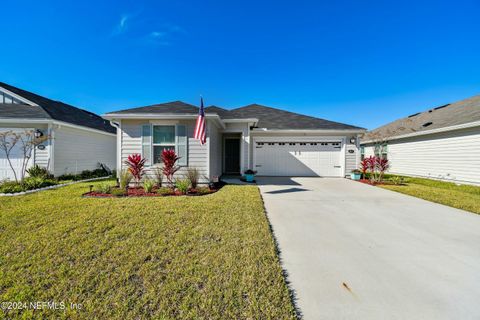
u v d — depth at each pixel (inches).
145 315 70.2
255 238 130.7
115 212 177.6
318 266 103.5
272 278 91.4
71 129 419.2
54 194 252.2
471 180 357.1
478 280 93.0
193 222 156.3
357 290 85.9
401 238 136.9
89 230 138.8
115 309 72.6
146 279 89.1
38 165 361.4
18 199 224.7
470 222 168.4
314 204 221.8
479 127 345.4
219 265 100.6
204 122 291.3
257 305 75.8
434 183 377.4
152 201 218.2
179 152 307.6
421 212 195.0
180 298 78.5
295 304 77.8
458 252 118.4
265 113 540.7
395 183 365.1
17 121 349.4
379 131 628.1
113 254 109.0
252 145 468.8
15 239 124.3
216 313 71.9
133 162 279.9
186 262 102.6
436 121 460.8
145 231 138.9
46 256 106.1
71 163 420.2
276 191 293.3
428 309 75.7
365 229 152.4
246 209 190.4
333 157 461.7
